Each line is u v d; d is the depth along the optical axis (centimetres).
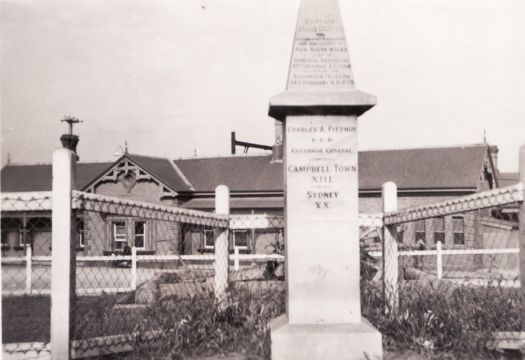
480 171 3161
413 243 2938
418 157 3356
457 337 666
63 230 587
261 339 672
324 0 677
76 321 621
